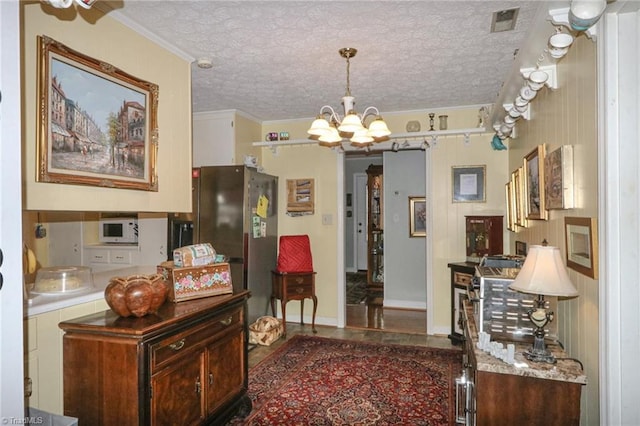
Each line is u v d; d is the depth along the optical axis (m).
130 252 4.36
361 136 2.84
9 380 1.03
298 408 2.59
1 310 1.01
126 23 2.21
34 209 1.73
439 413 2.51
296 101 3.95
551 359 1.67
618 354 1.48
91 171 1.97
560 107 2.13
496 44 2.57
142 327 1.67
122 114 2.17
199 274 2.21
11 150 1.04
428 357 3.54
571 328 2.00
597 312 1.63
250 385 2.94
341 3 2.05
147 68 2.38
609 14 1.47
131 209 2.26
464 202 4.21
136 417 1.63
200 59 2.80
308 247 4.48
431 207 4.32
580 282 1.86
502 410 1.64
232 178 3.95
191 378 1.94
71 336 1.72
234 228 3.94
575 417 1.57
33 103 1.71
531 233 2.92
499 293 1.94
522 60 2.20
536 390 1.61
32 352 1.77
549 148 2.35
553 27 1.82
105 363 1.67
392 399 2.71
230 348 2.30
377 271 6.89
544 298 1.87
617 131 1.47
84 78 1.94
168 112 2.56
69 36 1.88
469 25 2.30
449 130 4.11
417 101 3.96
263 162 4.90
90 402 1.69
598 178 1.56
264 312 4.33
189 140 2.75
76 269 2.17
